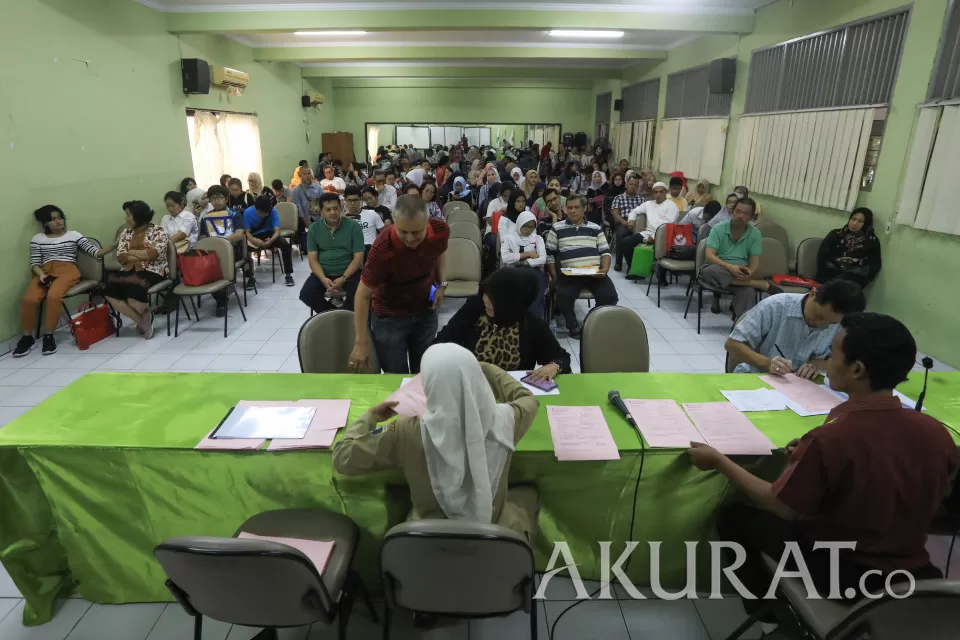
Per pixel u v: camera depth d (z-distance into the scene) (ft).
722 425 5.84
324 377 6.97
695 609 6.24
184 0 19.61
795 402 6.34
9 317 13.89
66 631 5.99
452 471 4.56
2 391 11.62
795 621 4.90
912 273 13.41
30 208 14.35
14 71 13.75
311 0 19.74
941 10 12.45
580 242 14.21
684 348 13.93
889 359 4.17
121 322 15.24
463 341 7.34
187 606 4.75
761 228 17.65
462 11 19.98
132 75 18.52
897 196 13.78
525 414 5.16
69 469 5.57
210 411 6.11
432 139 56.54
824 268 14.89
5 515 5.66
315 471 5.55
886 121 14.07
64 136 15.48
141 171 19.15
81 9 16.02
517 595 4.60
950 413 6.08
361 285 8.13
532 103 48.14
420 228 7.92
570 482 5.68
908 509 4.32
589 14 20.13
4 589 6.55
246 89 28.48
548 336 7.34
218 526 5.88
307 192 25.50
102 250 15.12
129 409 6.13
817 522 4.69
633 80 36.52
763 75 20.43
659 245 17.26
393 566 4.46
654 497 5.77
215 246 15.29
